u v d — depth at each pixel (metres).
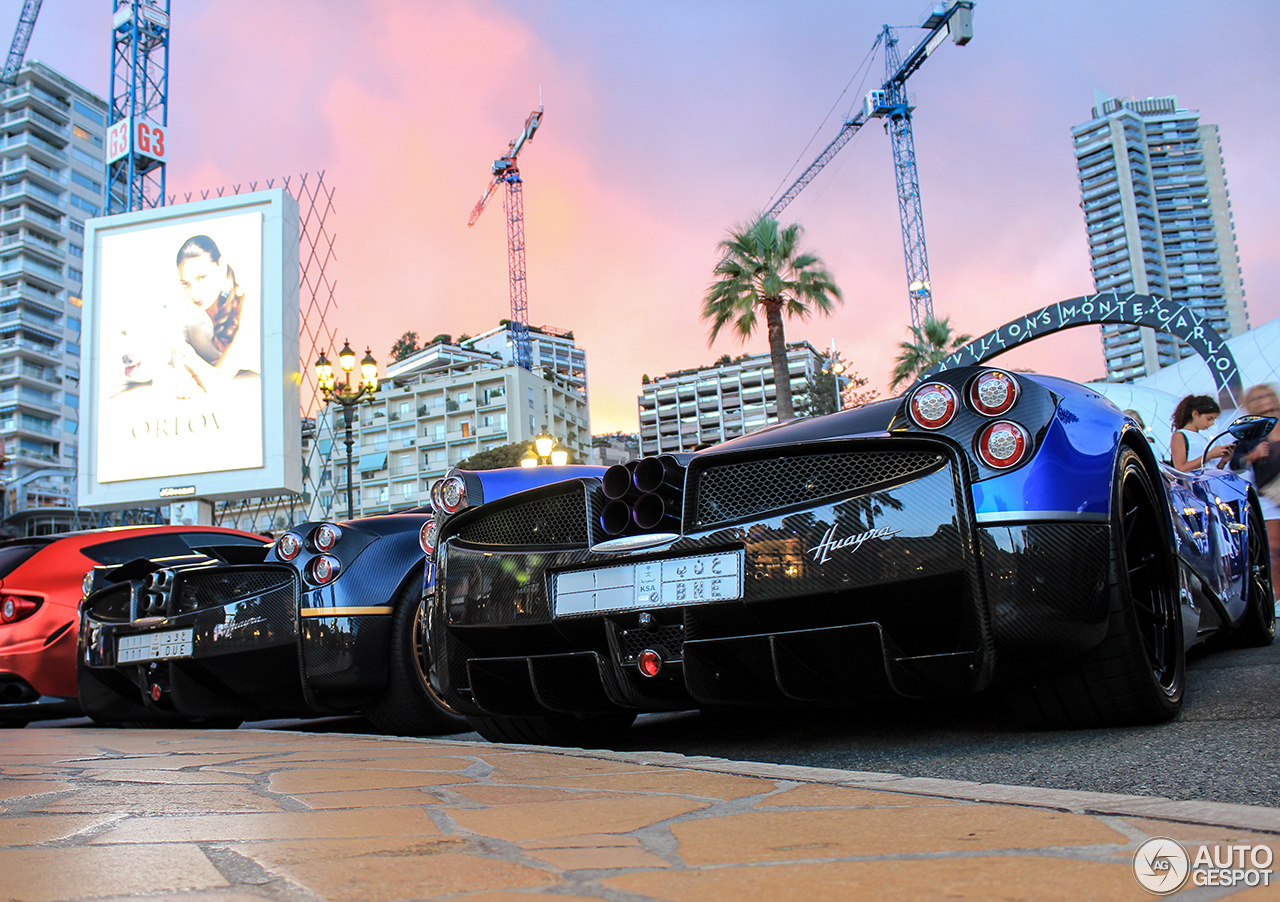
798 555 1.83
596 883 0.75
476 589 2.27
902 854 0.83
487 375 68.88
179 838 0.97
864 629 1.76
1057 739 1.86
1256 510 3.96
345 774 1.57
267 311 28.20
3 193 69.56
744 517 1.91
